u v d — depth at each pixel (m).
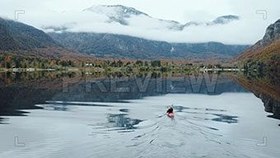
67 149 36.31
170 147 36.16
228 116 61.56
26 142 40.06
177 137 40.72
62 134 44.62
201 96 99.94
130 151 34.81
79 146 37.28
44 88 116.19
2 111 67.38
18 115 62.19
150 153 34.16
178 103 81.94
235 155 34.25
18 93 99.56
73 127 50.09
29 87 118.69
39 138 42.28
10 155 34.84
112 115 62.09
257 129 49.03
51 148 36.88
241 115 63.00
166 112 60.97
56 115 62.25
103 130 47.03
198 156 33.50
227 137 42.38
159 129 46.12
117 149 35.59
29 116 61.00
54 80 158.50
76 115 62.00
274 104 79.56
